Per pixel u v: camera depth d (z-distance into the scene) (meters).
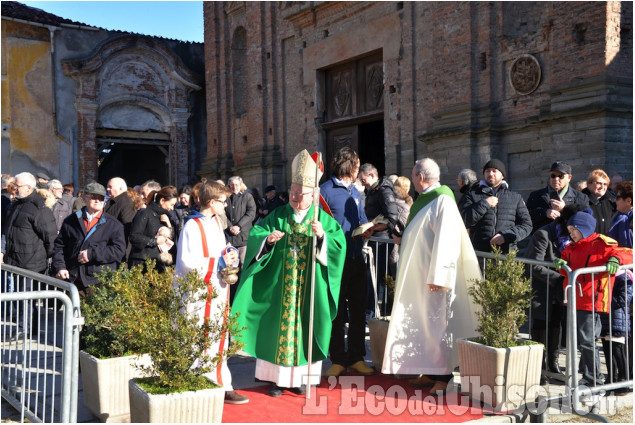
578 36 10.54
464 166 12.38
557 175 6.91
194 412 4.22
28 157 20.55
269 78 18.23
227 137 20.17
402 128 14.21
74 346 4.30
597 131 10.20
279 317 5.43
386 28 14.55
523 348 5.03
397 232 6.30
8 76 20.22
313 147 17.05
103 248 6.30
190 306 4.88
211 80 20.72
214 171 20.44
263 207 12.29
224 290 5.08
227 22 20.16
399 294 5.50
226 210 9.09
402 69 14.17
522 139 11.75
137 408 4.26
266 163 18.20
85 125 21.27
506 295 5.03
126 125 22.14
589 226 5.52
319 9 16.48
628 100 10.27
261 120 18.39
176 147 22.77
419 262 5.48
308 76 17.08
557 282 5.68
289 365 5.34
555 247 6.05
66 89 21.16
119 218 7.53
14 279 6.81
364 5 15.18
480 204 6.63
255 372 5.70
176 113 22.69
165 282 4.45
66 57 21.19
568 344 5.16
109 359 4.84
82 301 5.24
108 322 4.97
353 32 15.55
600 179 7.04
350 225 6.00
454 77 12.68
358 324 6.07
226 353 4.46
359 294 6.07
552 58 10.98
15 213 7.57
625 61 10.31
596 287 5.41
